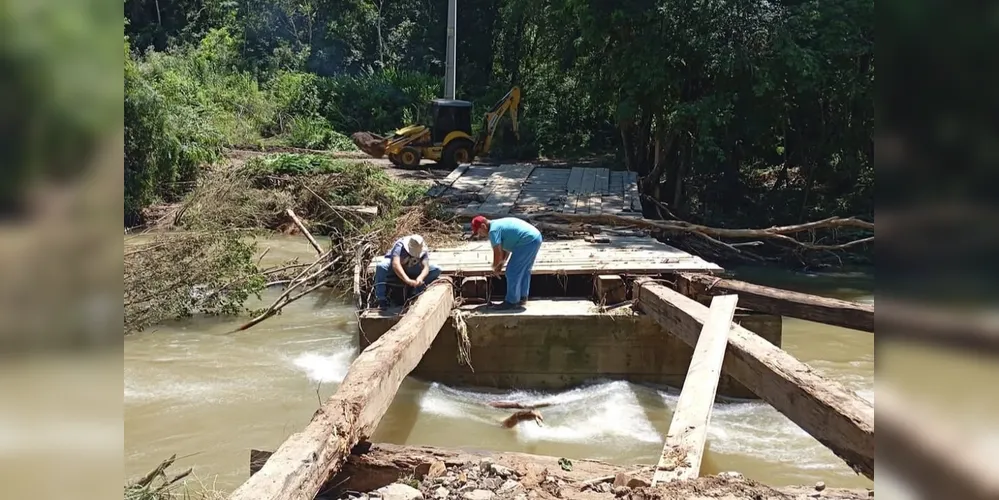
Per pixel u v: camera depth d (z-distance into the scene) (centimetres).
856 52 1457
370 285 909
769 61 1484
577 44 1748
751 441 669
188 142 1742
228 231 1176
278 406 725
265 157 1806
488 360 816
